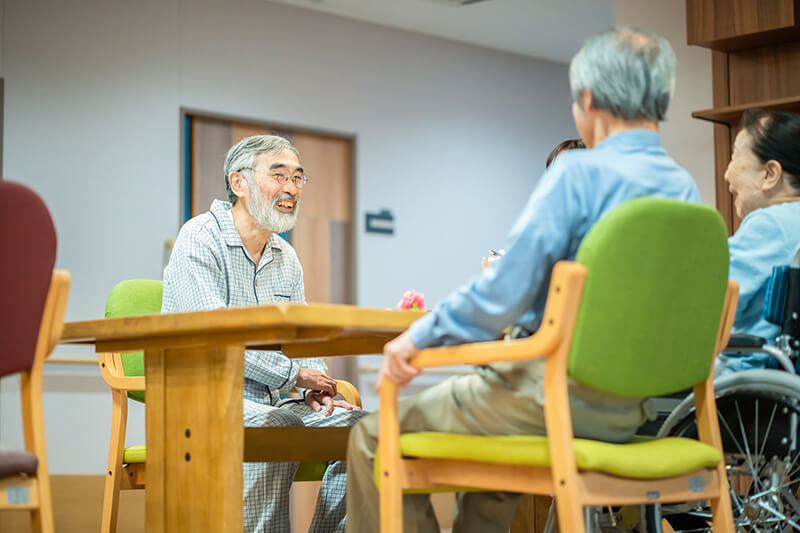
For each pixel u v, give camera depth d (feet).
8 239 4.73
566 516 4.52
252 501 7.50
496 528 6.31
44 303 5.00
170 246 18.67
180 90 19.11
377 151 21.88
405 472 5.25
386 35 22.21
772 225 7.04
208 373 6.09
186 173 19.27
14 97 17.30
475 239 23.34
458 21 22.06
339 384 8.98
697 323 5.09
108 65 18.30
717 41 13.28
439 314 5.05
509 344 4.72
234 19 19.92
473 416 5.32
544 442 4.78
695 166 14.92
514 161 24.25
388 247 21.89
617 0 15.83
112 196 18.17
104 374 8.20
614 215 4.64
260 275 9.06
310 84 20.92
